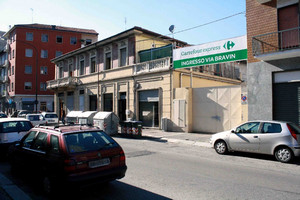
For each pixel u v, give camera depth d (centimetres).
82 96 2772
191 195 503
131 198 488
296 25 1155
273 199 483
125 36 2131
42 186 521
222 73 2367
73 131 531
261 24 1270
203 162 828
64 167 453
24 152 594
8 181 603
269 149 855
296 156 805
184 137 1442
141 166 755
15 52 4484
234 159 888
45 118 2058
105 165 502
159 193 516
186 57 1653
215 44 1490
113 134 1658
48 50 4644
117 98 2259
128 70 2131
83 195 509
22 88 4503
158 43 2244
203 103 1636
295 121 1151
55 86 3092
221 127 1540
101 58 2481
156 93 1892
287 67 1166
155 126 1898
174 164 789
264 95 1238
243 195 504
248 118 1289
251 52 1301
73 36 4775
